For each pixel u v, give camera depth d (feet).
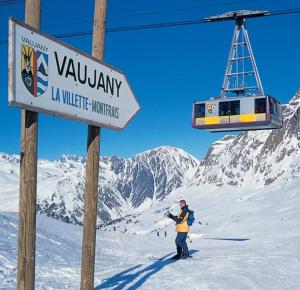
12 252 45.24
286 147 642.22
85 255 19.71
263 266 46.11
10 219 68.33
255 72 86.84
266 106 85.92
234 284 36.47
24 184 15.72
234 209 381.19
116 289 33.14
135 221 576.61
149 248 75.00
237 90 89.97
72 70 17.38
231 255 56.24
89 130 19.98
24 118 15.76
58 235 72.08
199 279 37.81
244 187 645.51
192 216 53.31
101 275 39.14
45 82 15.79
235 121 89.56
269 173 625.00
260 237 112.37
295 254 57.00
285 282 38.37
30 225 15.78
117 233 91.40
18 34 14.40
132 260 53.67
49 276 37.99
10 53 14.08
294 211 264.11
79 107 17.84
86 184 19.85
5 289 30.73
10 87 14.17
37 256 46.70
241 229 223.92
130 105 21.85
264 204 374.22
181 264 47.26
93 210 19.81
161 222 478.59
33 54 15.14
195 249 66.90
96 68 19.04
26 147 15.74
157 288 34.09
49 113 16.07
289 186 425.28
